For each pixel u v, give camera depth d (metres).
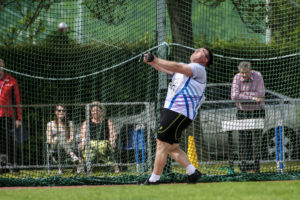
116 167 22.50
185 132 22.41
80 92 28.89
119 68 29.38
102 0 26.66
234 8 28.98
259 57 30.23
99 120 23.36
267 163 24.45
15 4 27.16
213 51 30.36
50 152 24.69
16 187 18.53
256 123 21.73
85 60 29.52
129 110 25.61
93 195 13.76
